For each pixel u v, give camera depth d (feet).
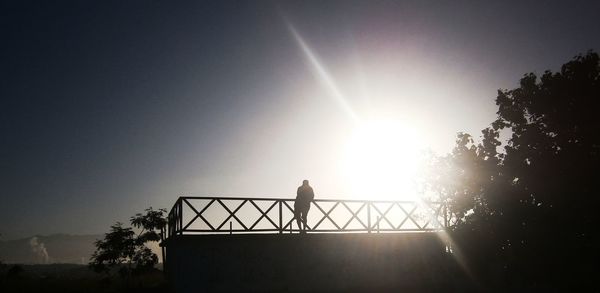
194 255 52.08
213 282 51.26
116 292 78.38
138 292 76.33
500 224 58.70
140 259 84.28
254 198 54.54
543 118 61.98
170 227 66.69
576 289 54.60
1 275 102.94
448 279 64.08
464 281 62.69
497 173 62.80
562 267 54.39
